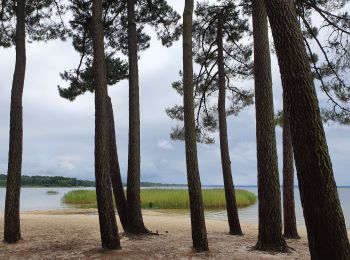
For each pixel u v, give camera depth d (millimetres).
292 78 5086
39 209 34750
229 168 14477
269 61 10664
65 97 14836
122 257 9164
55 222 17453
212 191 37438
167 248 10430
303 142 4941
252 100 16625
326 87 13711
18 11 12391
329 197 4824
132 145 13539
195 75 16484
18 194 11875
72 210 31438
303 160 4934
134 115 13617
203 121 17453
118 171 13773
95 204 42438
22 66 12164
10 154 11852
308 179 4891
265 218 10227
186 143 10039
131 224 13359
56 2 14445
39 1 14180
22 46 12258
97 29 10750
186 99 10180
